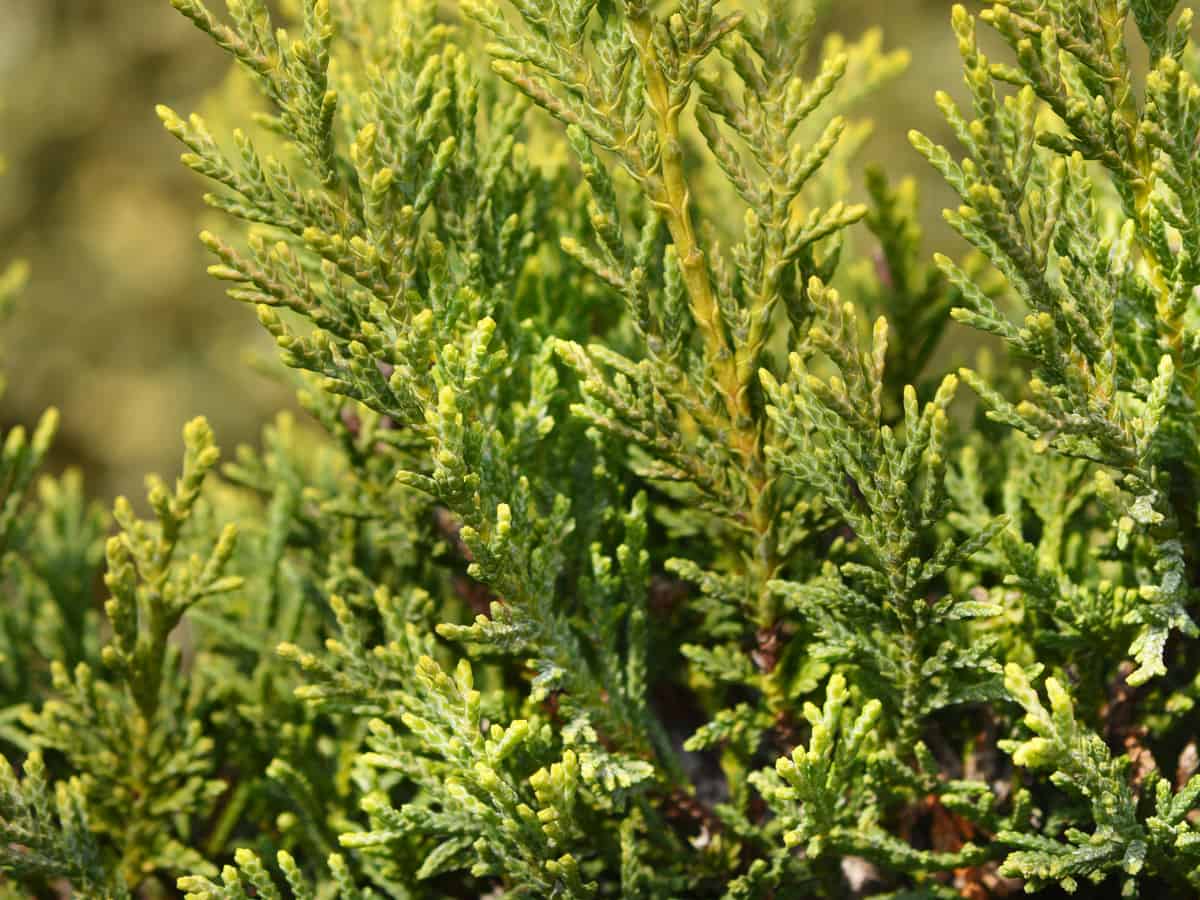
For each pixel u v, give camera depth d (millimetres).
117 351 3389
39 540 823
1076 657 722
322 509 767
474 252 735
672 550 760
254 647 786
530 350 749
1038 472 746
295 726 774
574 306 772
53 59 3576
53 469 3301
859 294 812
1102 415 694
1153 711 727
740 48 714
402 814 715
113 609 740
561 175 792
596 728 723
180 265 3488
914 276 796
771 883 723
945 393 692
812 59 1598
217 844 771
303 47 706
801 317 726
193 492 743
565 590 750
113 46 3605
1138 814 718
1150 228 705
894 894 723
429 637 733
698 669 753
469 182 737
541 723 741
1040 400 689
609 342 775
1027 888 700
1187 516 726
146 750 752
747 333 719
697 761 760
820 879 728
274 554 792
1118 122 701
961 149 1788
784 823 708
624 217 792
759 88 716
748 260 717
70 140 3545
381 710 728
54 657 805
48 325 3383
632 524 727
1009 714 734
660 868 735
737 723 730
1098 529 754
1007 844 717
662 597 758
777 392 709
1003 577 730
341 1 780
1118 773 692
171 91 3641
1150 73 693
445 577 783
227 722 778
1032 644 735
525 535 713
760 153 717
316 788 763
